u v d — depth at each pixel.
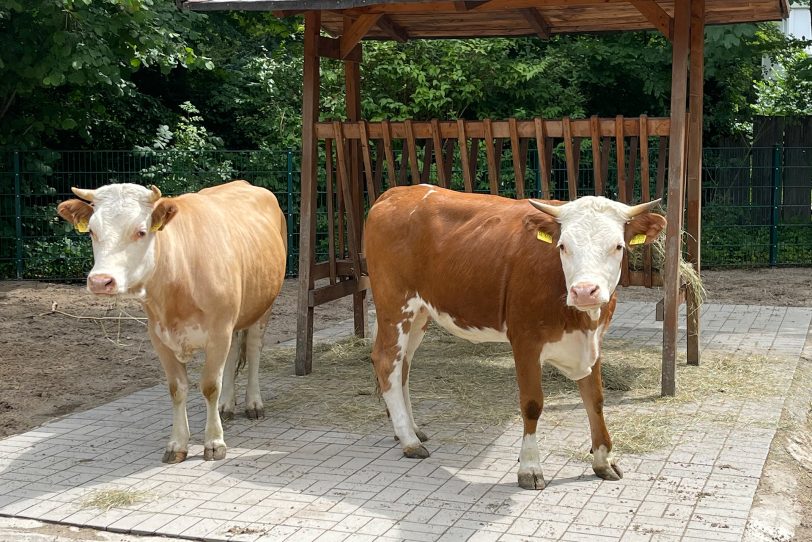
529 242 5.53
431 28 10.44
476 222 5.95
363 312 10.03
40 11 13.20
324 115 17.17
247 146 18.78
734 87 18.66
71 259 15.24
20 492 5.57
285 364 9.02
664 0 9.08
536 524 4.99
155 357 9.61
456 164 15.82
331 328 10.72
